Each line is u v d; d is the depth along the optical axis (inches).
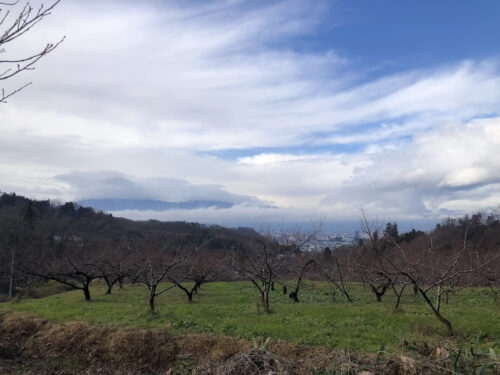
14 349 469.7
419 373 257.4
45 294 1398.9
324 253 1206.3
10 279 1483.8
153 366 421.7
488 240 1041.5
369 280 854.5
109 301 860.6
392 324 528.4
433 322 527.2
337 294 959.0
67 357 449.7
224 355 411.2
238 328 514.0
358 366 277.4
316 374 267.7
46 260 1270.9
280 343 428.5
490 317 567.8
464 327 494.3
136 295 976.3
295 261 1093.1
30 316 594.6
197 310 669.3
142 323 567.5
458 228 1245.1
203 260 1060.5
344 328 508.7
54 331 493.0
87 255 1396.4
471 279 805.9
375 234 782.5
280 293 989.8
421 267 765.9
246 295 948.0
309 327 513.3
